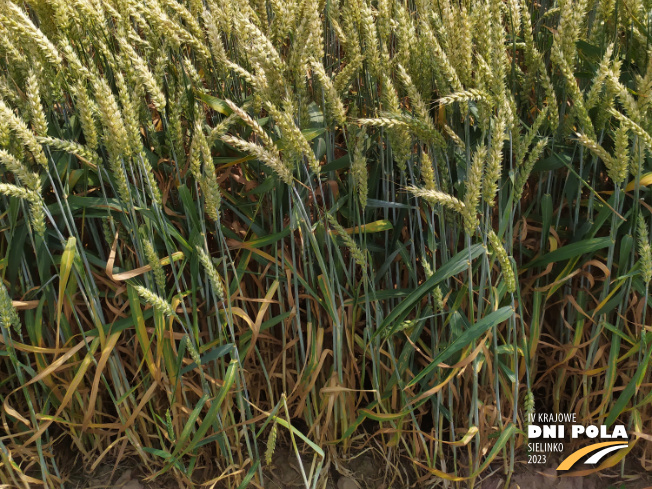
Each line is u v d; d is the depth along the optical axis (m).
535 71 0.84
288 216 0.89
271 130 0.81
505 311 0.74
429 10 0.78
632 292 0.89
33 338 0.83
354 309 0.84
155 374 0.82
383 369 0.91
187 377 0.88
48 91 0.78
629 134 0.79
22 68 0.77
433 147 0.78
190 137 0.86
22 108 0.78
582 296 0.87
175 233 0.79
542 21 0.99
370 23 0.75
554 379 0.97
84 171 0.82
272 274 0.90
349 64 0.78
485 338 0.79
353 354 0.87
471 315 0.79
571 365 0.95
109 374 0.92
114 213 0.83
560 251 0.81
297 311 0.84
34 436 0.83
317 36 0.76
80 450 0.92
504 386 0.86
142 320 0.79
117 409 0.83
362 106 0.89
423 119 0.72
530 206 0.89
